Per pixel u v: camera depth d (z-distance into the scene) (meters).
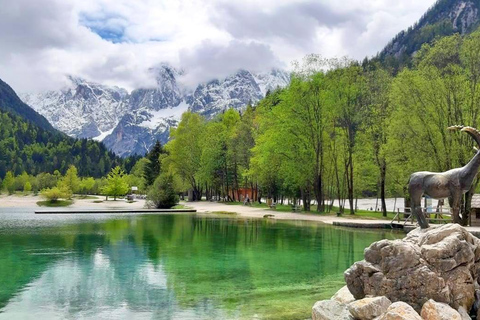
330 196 59.41
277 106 50.34
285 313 10.84
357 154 47.59
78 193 137.38
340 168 52.28
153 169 99.06
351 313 9.08
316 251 20.92
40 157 196.38
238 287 13.55
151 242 24.17
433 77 33.09
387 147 37.66
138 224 36.31
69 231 30.14
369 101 45.16
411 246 9.91
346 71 45.69
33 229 31.62
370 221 34.19
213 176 79.50
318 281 14.49
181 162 81.56
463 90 31.95
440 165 32.72
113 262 17.67
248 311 10.98
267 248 21.94
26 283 13.82
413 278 9.51
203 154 75.88
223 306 11.40
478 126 31.61
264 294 12.73
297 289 13.38
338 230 30.92
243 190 92.94
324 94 45.69
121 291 12.87
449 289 9.46
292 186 55.03
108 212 53.25
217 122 84.88
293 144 47.88
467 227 26.88
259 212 51.53
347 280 10.59
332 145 49.28
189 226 34.38
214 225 35.25
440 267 9.59
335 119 46.72
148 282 14.09
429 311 8.47
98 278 14.62
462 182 14.77
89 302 11.67
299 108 47.00
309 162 47.66
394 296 9.67
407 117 34.69
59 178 141.62
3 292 12.69
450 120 32.22
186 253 20.19
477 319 9.27
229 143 74.69
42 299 11.93
